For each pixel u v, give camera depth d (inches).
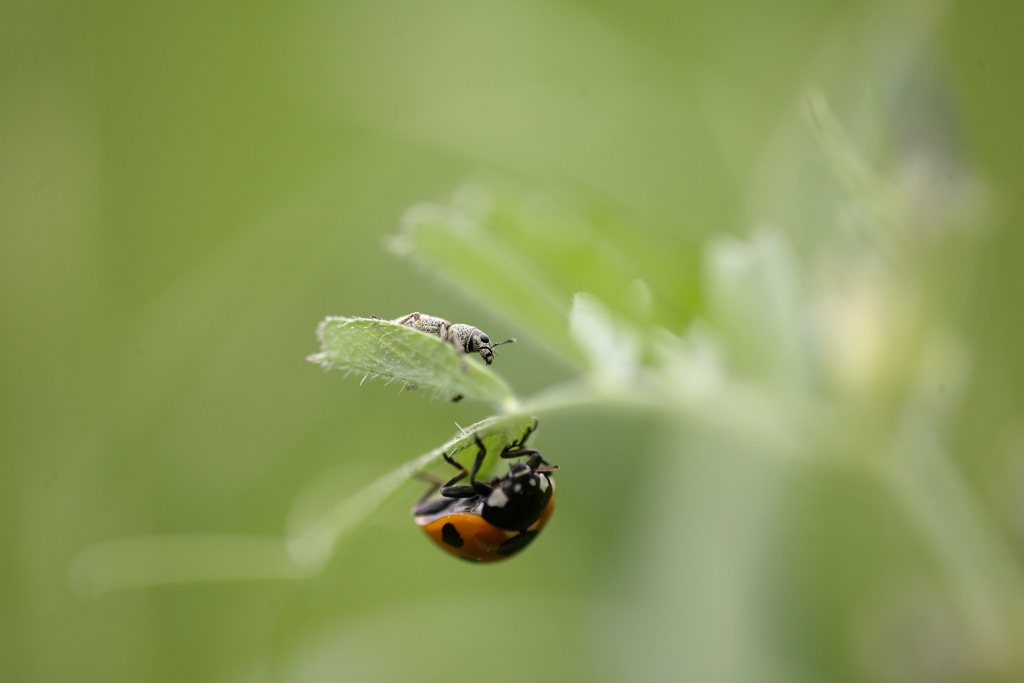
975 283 6.2
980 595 5.7
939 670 5.9
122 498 6.5
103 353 6.6
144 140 6.9
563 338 5.4
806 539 6.3
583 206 5.6
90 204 6.6
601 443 6.5
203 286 6.8
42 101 6.5
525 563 6.5
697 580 6.3
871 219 5.6
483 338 5.3
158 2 6.9
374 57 6.8
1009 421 6.2
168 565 6.1
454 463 5.3
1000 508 5.9
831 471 6.3
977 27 6.2
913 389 5.6
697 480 6.3
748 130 6.6
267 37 6.9
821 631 6.2
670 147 6.7
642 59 6.8
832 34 6.3
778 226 6.0
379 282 6.8
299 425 6.7
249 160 6.9
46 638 6.4
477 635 6.4
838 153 5.5
